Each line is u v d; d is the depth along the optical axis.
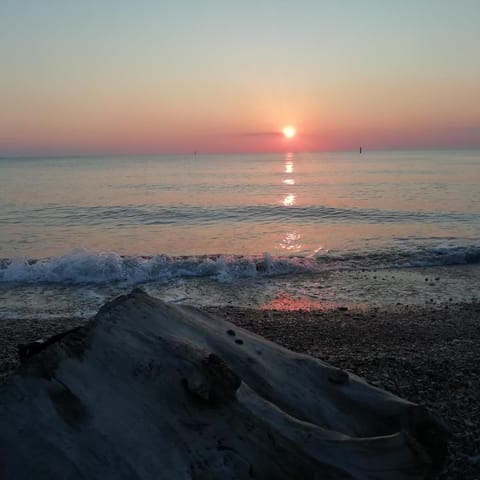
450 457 4.84
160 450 3.19
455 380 6.70
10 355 8.36
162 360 3.63
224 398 3.51
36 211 33.25
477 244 19.94
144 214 31.58
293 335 9.45
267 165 123.75
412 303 12.20
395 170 80.75
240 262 15.73
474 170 75.88
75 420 3.22
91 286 14.22
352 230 24.47
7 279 14.73
